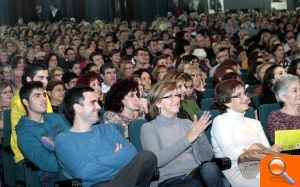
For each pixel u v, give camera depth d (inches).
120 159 143.9
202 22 677.3
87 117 144.6
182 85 202.1
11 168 193.6
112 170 143.3
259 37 528.4
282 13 730.8
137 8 831.7
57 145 143.3
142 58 347.9
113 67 265.0
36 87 166.2
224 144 159.5
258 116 184.7
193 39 517.0
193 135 149.9
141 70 239.5
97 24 661.9
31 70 207.9
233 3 845.8
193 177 150.1
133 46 451.5
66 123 170.7
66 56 405.4
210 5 844.6
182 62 284.4
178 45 422.0
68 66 378.9
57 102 213.6
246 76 301.4
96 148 144.5
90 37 540.7
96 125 150.7
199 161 156.9
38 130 165.2
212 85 269.4
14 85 271.6
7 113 191.5
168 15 741.9
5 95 224.8
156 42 448.5
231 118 163.6
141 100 196.4
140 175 130.6
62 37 532.7
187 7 821.2
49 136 164.7
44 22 705.6
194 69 244.5
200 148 155.9
